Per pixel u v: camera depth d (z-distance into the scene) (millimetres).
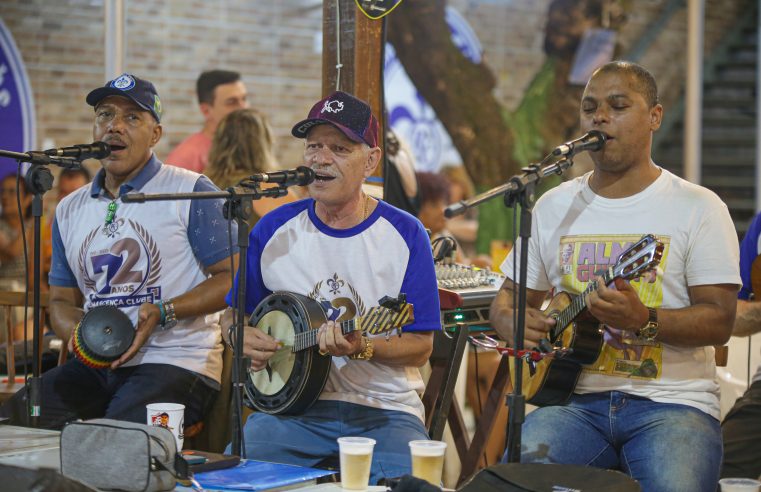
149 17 7414
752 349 4301
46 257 6883
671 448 2594
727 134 8688
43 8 7281
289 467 2389
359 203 2871
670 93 8750
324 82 3594
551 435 2744
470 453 3463
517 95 8258
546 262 2936
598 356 2775
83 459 2164
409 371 2924
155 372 3303
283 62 7840
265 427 2832
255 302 2961
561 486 2107
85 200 3473
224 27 7633
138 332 3232
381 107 3600
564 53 8359
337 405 2822
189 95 7570
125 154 3363
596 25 8398
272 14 7766
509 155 8242
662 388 2734
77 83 7422
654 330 2588
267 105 7812
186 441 3443
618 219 2812
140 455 2111
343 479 2240
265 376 2830
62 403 3311
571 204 2895
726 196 8516
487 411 3453
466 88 8070
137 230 3361
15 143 7289
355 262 2842
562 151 2561
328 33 3562
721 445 2656
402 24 7852
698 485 2518
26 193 6883
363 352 2641
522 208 2400
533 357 2412
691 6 6270
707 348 2793
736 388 4242
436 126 8008
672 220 2750
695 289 2723
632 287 2615
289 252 2895
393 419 2812
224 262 3369
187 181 3424
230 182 6211
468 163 8117
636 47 8578
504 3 8172
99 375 3420
